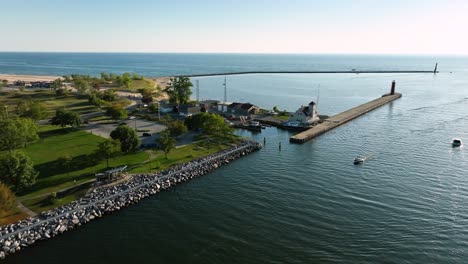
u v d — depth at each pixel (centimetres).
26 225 5184
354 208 6219
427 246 5031
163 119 13500
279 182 7538
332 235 5297
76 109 14875
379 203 6431
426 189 7112
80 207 5844
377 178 7750
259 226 5566
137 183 6981
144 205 6322
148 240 5125
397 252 4878
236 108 15588
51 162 7844
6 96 17212
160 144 8638
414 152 9794
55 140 9812
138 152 8938
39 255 4688
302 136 11531
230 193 6925
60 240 5066
